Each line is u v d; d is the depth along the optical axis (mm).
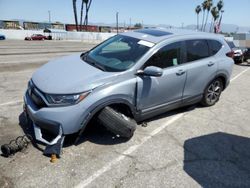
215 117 5953
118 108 4516
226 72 6391
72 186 3352
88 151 4125
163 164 3969
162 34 5305
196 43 5660
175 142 4645
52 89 3900
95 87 4004
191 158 4195
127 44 5078
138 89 4484
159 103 5020
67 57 5340
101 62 4750
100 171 3678
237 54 15414
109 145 4352
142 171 3756
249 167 4105
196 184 3590
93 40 50594
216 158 4266
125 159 4004
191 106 6457
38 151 4000
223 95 7809
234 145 4742
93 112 4008
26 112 4391
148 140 4625
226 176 3826
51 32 53656
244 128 5508
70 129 3900
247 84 9672
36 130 4066
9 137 4363
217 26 38938
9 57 13633
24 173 3512
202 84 5855
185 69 5273
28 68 10297
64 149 4109
